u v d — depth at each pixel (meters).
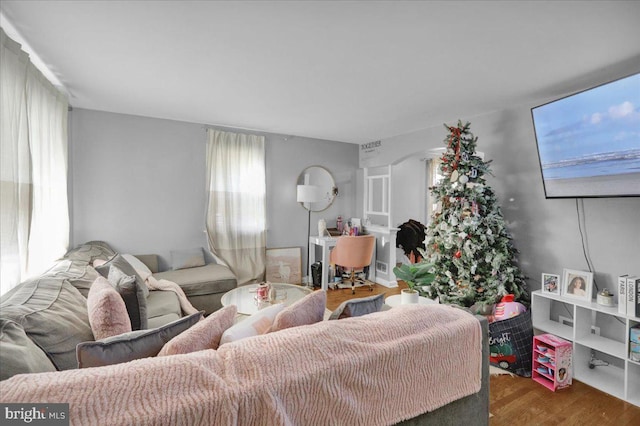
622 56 2.07
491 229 2.95
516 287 2.87
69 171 3.45
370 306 1.51
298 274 4.83
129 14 1.66
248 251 4.38
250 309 2.49
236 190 4.27
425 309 1.39
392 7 1.57
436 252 3.18
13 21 1.73
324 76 2.47
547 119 2.58
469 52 2.04
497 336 2.54
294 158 4.82
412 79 2.51
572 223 2.71
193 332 1.09
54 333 1.29
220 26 1.77
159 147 3.87
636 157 2.06
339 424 0.99
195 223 4.11
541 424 1.90
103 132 3.58
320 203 5.10
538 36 1.83
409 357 1.15
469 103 3.08
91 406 0.72
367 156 5.22
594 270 2.58
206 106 3.32
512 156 3.15
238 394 0.83
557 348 2.25
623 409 2.04
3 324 1.11
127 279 1.91
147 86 2.74
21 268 1.92
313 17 1.67
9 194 1.74
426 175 6.01
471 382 1.35
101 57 2.17
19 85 1.83
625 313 2.13
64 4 1.57
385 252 4.93
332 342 1.07
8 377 0.87
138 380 0.80
